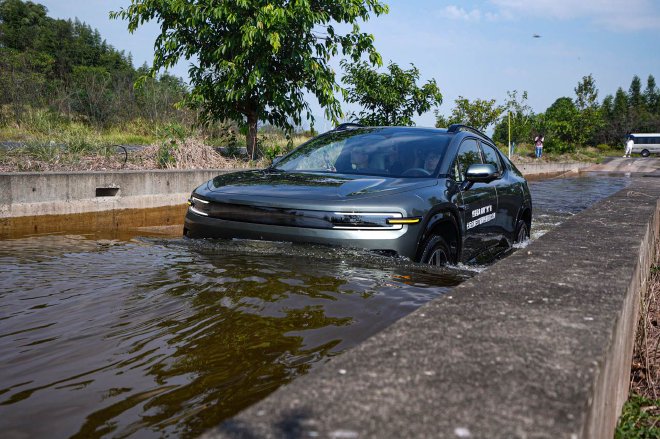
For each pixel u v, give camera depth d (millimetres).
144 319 2334
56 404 1612
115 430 1474
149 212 8078
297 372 1833
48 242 4598
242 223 3805
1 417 1528
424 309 1505
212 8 10953
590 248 2611
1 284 2875
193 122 15047
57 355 1968
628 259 2326
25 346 2047
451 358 1130
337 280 2906
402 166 4484
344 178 4184
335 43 12289
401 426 849
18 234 5715
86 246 4191
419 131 5039
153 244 3992
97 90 24375
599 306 1556
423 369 1072
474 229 4594
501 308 1521
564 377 1046
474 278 1924
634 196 6066
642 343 2824
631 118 83562
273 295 2633
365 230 3529
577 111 44094
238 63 11344
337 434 821
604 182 19781
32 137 10289
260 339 2113
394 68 15617
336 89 12375
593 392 1026
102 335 2156
